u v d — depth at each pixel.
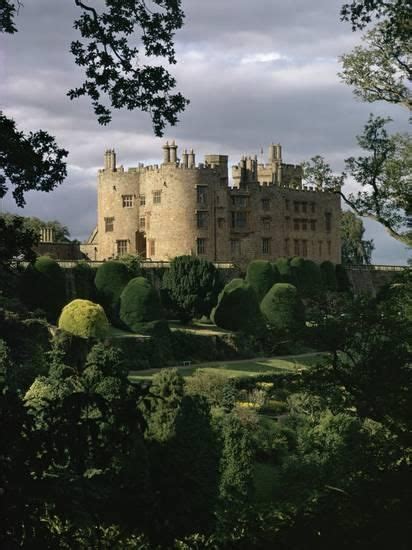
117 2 21.64
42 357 57.72
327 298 23.42
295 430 50.50
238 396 61.97
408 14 22.23
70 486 10.91
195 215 107.31
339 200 124.88
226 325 86.38
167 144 108.19
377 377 21.00
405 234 26.94
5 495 10.51
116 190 109.69
